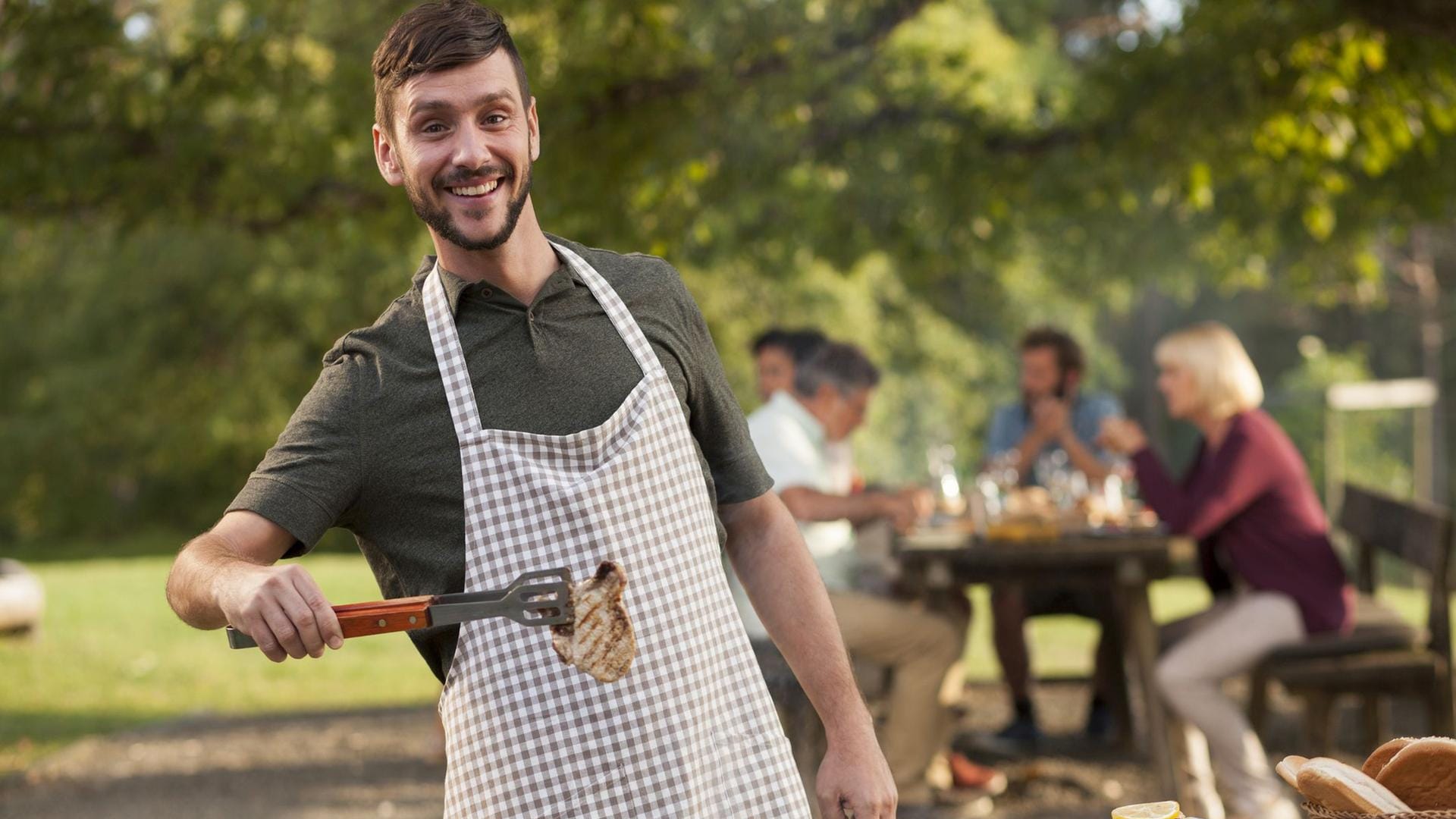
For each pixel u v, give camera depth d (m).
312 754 6.10
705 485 1.82
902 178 6.68
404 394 1.70
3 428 19.00
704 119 5.69
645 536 1.72
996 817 4.70
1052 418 5.98
